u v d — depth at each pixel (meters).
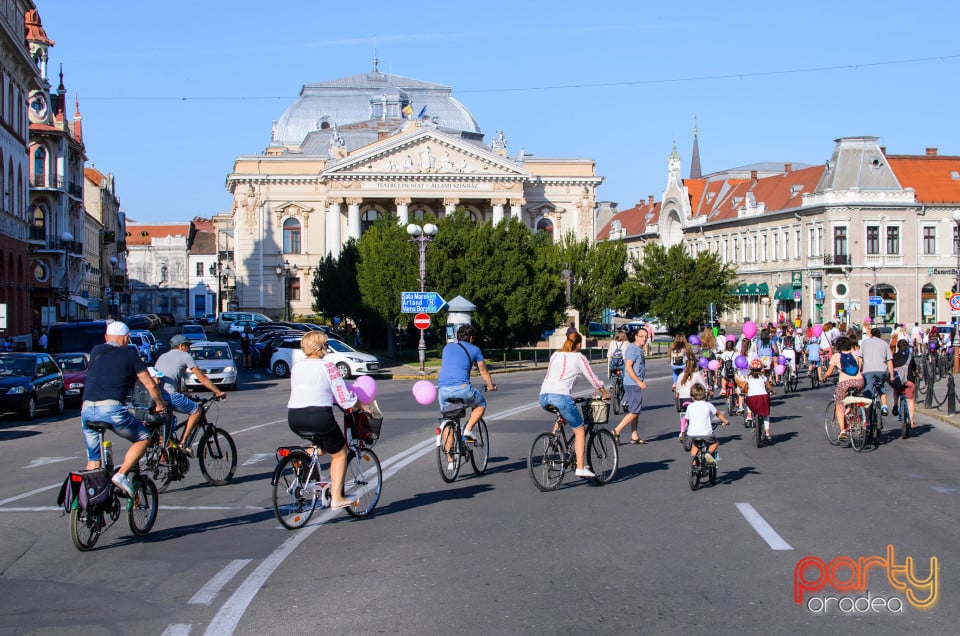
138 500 10.38
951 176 82.19
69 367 30.69
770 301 88.06
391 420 22.77
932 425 21.92
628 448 17.66
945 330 48.41
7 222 49.34
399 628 6.99
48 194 62.97
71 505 9.59
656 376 40.38
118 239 126.81
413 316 53.28
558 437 13.20
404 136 86.56
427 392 13.70
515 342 54.88
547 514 11.33
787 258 85.62
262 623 7.17
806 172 87.81
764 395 17.89
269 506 12.17
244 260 92.38
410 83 108.69
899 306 79.38
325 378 10.55
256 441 18.95
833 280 79.06
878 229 79.12
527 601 7.66
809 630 6.96
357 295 62.16
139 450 10.48
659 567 8.76
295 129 105.19
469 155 88.00
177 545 9.98
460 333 14.26
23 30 53.28
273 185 92.31
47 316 57.22
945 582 8.28
